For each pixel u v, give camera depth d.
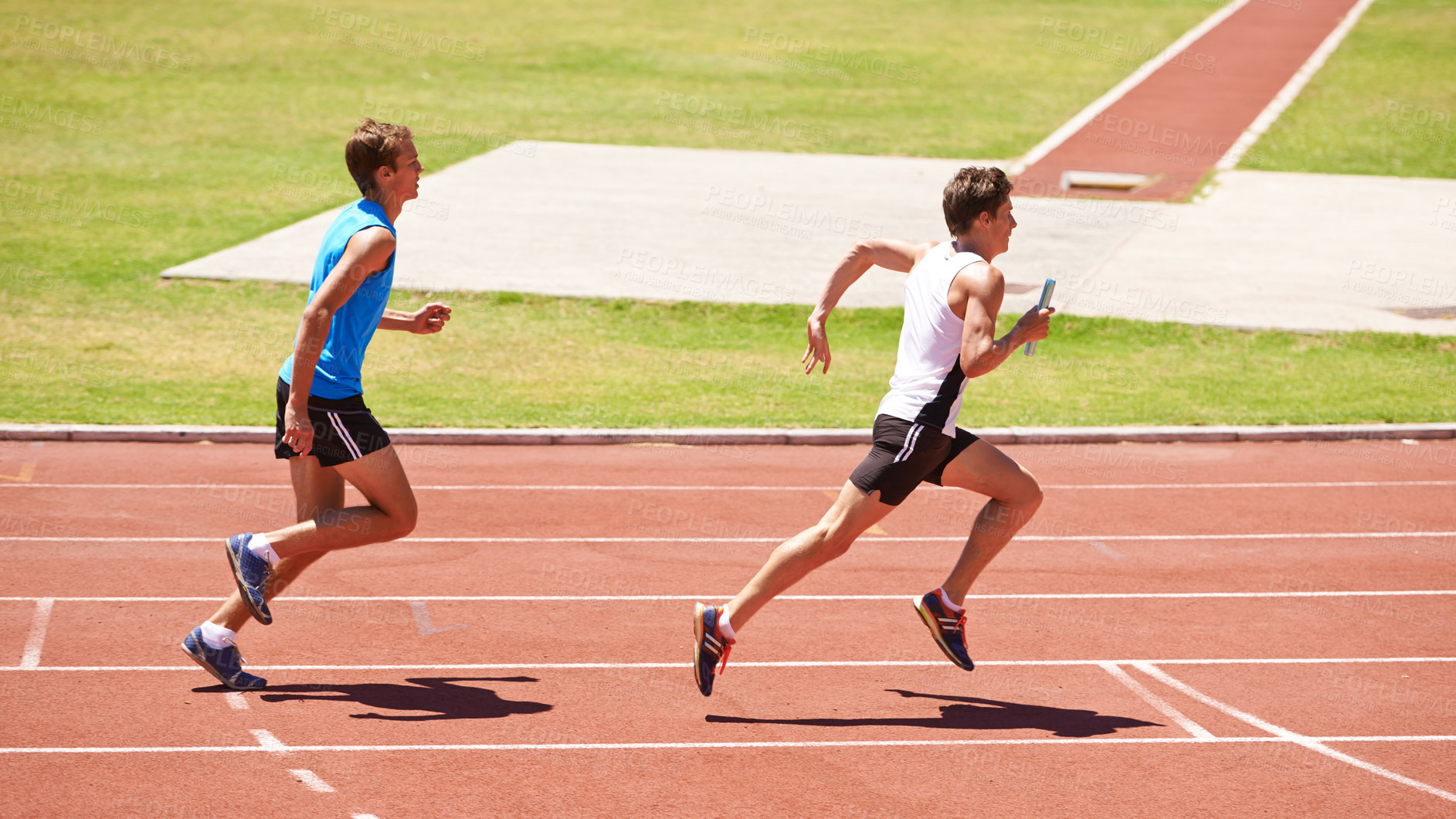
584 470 14.18
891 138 39.34
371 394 16.80
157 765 7.19
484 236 25.83
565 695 8.38
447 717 7.95
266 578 7.89
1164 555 11.70
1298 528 12.55
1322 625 10.02
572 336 20.12
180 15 52.28
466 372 18.03
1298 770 7.50
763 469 14.45
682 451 15.09
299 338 7.41
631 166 34.09
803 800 6.99
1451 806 7.09
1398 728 8.14
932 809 6.93
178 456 14.16
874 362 19.47
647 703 8.28
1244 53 53.38
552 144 36.91
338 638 9.26
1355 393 17.95
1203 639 9.69
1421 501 13.57
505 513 12.52
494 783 7.11
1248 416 16.77
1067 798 7.09
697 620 7.91
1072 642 9.57
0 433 14.43
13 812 6.59
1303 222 29.30
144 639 9.12
